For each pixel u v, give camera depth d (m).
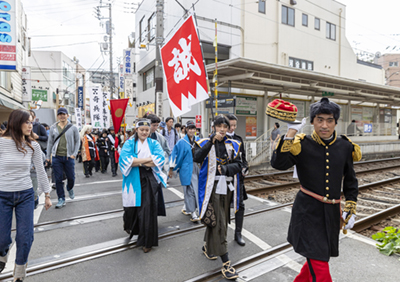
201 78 4.25
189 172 4.64
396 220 5.28
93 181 8.36
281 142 2.08
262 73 12.50
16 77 14.54
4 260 2.77
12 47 8.95
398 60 40.59
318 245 2.10
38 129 6.39
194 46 4.35
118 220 4.73
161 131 7.90
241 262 3.29
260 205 5.75
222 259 3.04
